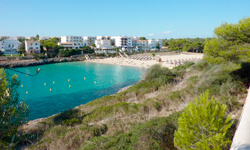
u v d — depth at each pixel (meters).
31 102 26.78
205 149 4.78
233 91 10.96
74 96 30.22
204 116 5.15
